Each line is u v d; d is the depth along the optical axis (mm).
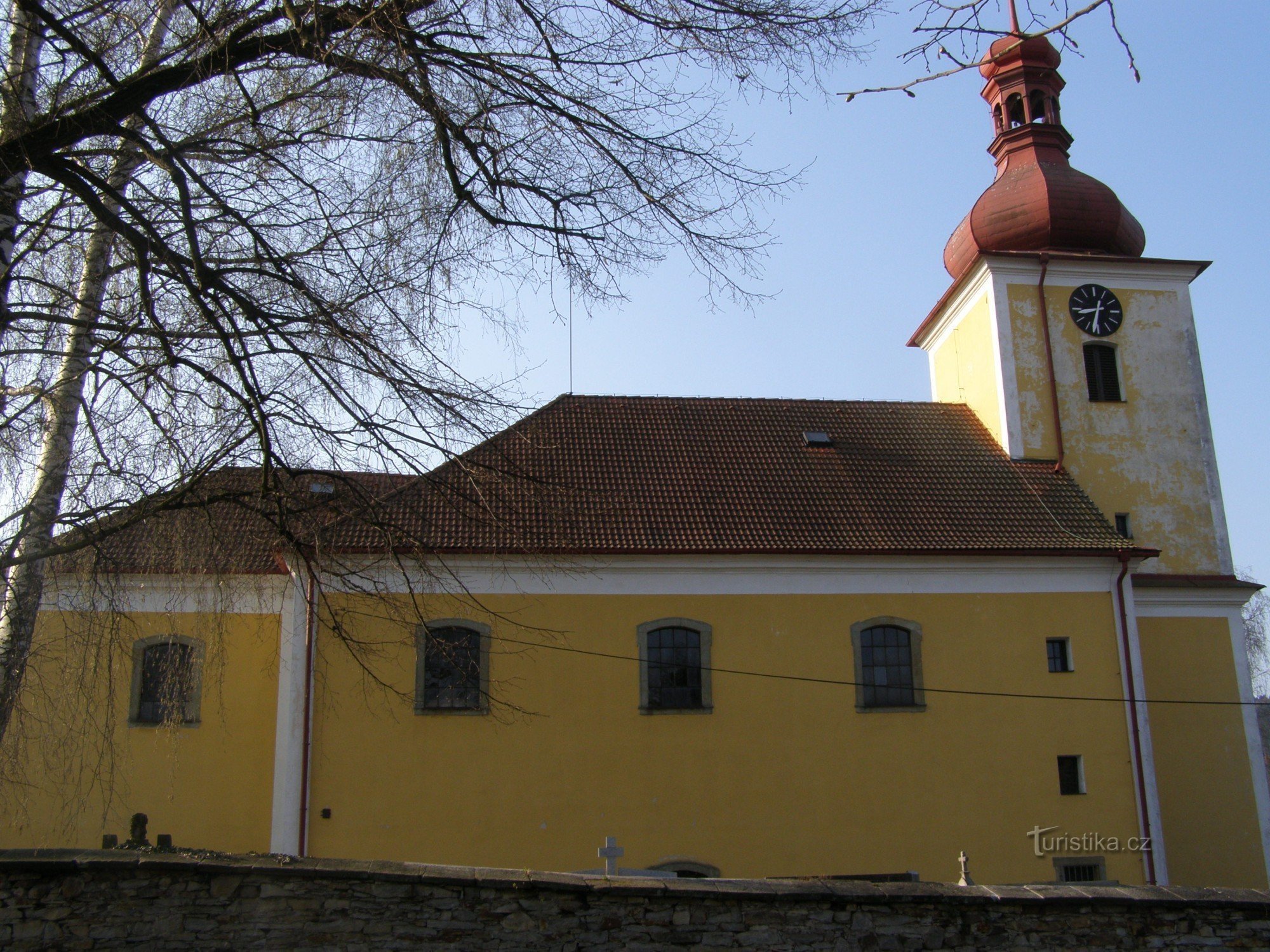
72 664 12094
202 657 15711
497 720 22109
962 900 10859
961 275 29719
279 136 10164
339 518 10922
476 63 10164
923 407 29734
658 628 23172
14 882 9711
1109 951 10977
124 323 10336
